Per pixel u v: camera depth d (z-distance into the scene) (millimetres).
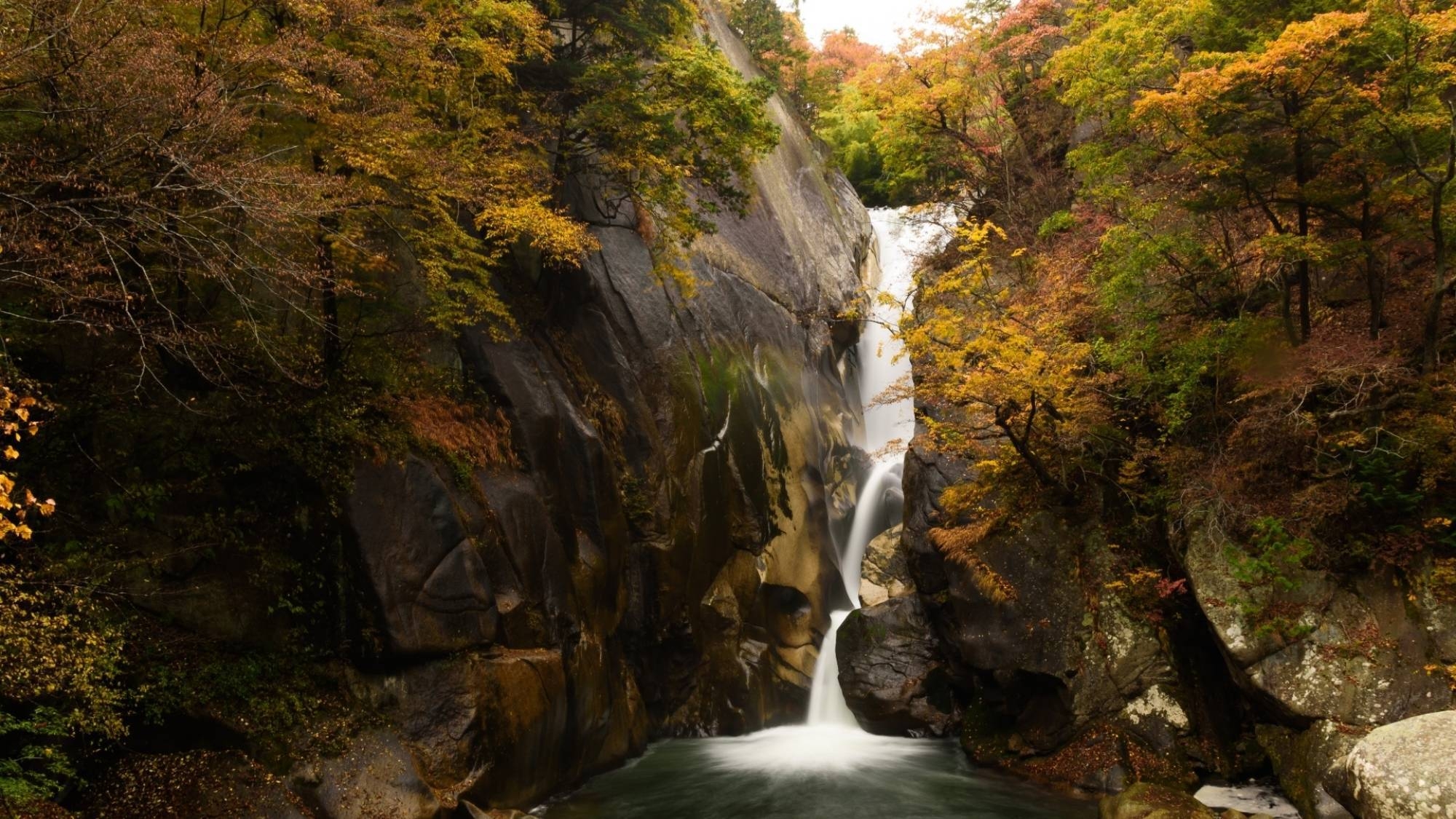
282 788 9164
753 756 15359
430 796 10000
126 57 7973
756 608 18609
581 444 15297
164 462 10164
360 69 9836
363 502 10805
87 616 8680
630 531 16547
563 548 14227
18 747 8234
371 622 10508
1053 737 13570
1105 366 14844
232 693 9664
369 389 12047
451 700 10828
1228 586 12109
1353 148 11578
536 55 16438
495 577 12359
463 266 12414
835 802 12773
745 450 19547
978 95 23797
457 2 12781
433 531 11391
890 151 24875
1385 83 11516
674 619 16812
